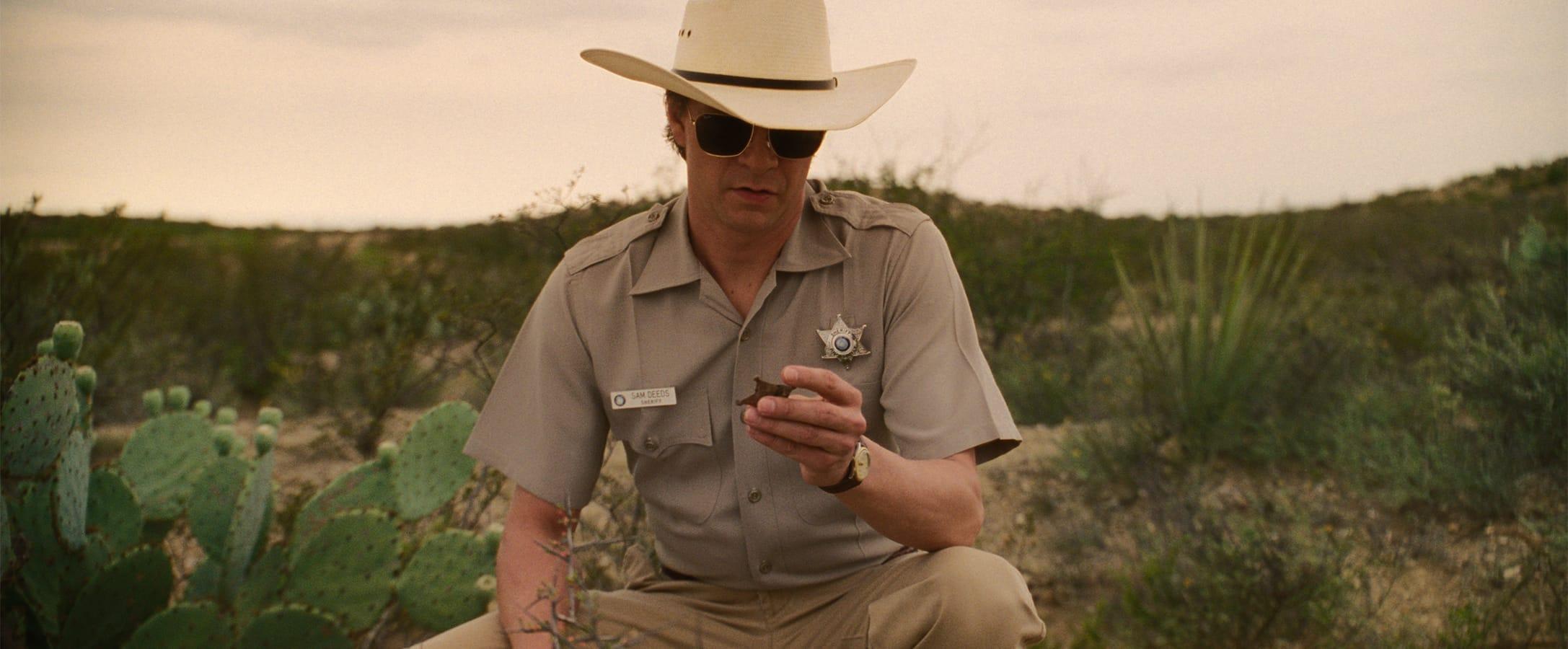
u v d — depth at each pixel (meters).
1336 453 5.21
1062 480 5.17
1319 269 11.98
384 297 8.01
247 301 11.05
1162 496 4.60
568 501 1.86
